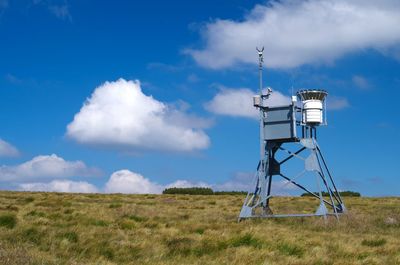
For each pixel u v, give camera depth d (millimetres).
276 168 28719
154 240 17016
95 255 14219
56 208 29562
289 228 23078
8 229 18391
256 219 26375
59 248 14945
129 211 28297
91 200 41625
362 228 23516
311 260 14320
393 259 14695
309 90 28188
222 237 17625
